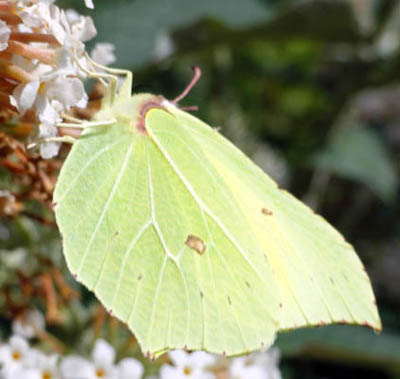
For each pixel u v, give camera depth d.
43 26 0.16
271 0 0.23
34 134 0.16
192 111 0.22
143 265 0.16
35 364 0.18
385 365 0.22
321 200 0.30
